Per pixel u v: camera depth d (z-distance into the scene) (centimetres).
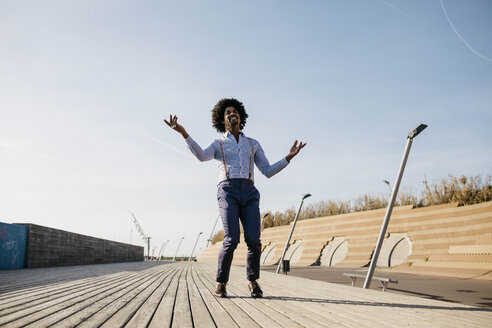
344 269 1852
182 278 743
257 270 397
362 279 1123
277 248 3075
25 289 466
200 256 4697
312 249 2622
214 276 829
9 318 252
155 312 291
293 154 386
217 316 274
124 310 297
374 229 2231
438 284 938
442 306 348
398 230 2050
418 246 1878
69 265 1600
